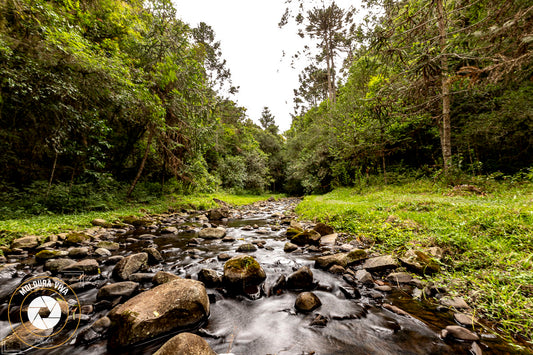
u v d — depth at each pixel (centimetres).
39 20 588
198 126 1173
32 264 356
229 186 2378
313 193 2186
